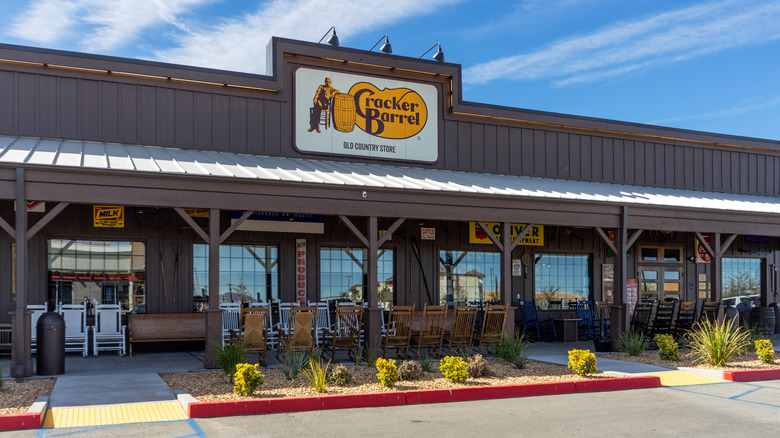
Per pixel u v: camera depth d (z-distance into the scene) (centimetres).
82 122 1348
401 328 1226
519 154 1745
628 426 738
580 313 1714
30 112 1316
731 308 1728
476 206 1321
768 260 2100
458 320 1249
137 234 1378
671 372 1127
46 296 1305
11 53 1301
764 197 2038
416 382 962
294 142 1500
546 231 1795
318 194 1194
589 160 1836
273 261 1510
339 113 1546
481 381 982
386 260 1619
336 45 1569
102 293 1360
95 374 1023
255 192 1145
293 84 1513
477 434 695
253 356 1245
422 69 1625
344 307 1298
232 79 1449
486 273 1730
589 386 977
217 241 1115
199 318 1353
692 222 1548
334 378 935
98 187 1041
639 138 1908
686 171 1967
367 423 741
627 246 1461
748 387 1015
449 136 1664
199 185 1108
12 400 811
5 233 1273
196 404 765
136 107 1389
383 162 1581
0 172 991
